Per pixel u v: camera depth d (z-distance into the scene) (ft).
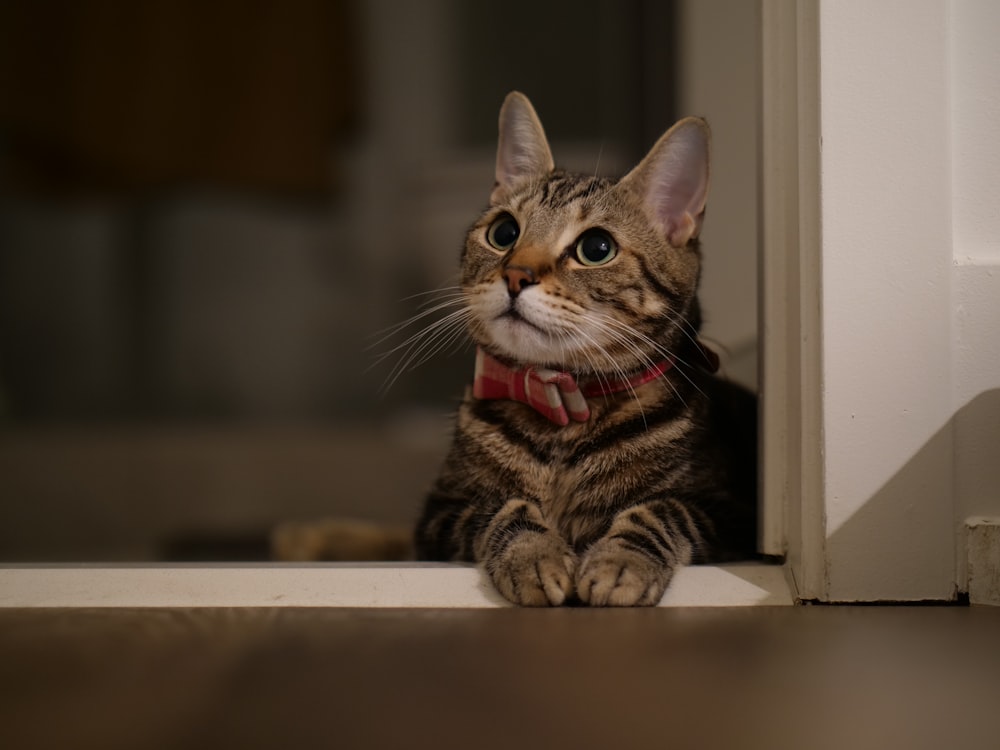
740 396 2.65
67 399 6.63
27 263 6.57
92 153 6.03
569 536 2.32
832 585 2.09
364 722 1.56
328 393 6.68
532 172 2.56
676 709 1.59
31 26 5.87
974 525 2.09
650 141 5.00
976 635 1.88
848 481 2.10
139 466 4.83
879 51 2.09
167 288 6.65
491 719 1.57
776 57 2.21
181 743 1.50
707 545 2.26
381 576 2.15
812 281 2.13
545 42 6.09
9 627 1.94
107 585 2.14
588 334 2.29
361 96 6.27
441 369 6.44
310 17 6.04
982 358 2.10
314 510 4.48
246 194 6.38
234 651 1.81
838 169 2.10
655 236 2.39
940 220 2.09
